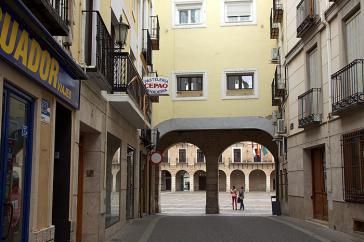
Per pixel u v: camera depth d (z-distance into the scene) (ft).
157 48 81.46
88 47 34.06
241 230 51.90
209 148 103.91
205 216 78.33
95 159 40.04
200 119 87.45
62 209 30.71
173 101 88.22
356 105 40.70
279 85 72.95
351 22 45.01
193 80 89.10
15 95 22.06
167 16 90.17
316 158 59.62
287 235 47.03
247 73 88.02
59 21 24.34
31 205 23.94
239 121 86.63
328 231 48.96
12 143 21.81
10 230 21.54
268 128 85.92
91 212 39.27
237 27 88.89
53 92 25.98
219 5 89.71
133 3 59.57
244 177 278.46
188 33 89.51
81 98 33.45
